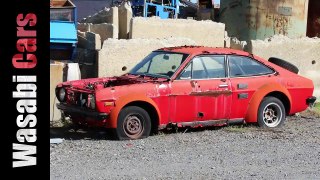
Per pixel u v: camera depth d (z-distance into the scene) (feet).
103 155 25.30
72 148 26.73
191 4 75.36
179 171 22.72
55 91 32.63
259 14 51.70
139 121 29.37
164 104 29.96
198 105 30.99
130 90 29.12
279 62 37.24
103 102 28.35
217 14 58.90
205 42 45.75
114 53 39.22
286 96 33.88
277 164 24.44
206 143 28.60
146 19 43.73
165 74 31.22
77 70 36.73
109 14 47.09
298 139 30.27
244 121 32.94
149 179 21.43
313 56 45.01
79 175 21.72
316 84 44.96
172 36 44.50
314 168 23.90
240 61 32.99
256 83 33.01
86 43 41.91
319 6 56.95
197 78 31.19
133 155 25.40
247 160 25.02
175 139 29.48
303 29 52.75
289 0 51.70
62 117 34.58
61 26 40.11
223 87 31.71
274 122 33.96
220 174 22.45
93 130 32.17
